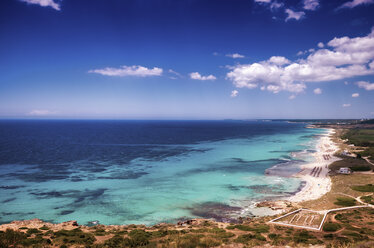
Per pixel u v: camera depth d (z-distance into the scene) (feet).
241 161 326.03
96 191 196.44
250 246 84.33
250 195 190.80
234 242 91.04
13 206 163.63
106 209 161.99
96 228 118.93
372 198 168.04
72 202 172.65
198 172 263.08
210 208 165.17
